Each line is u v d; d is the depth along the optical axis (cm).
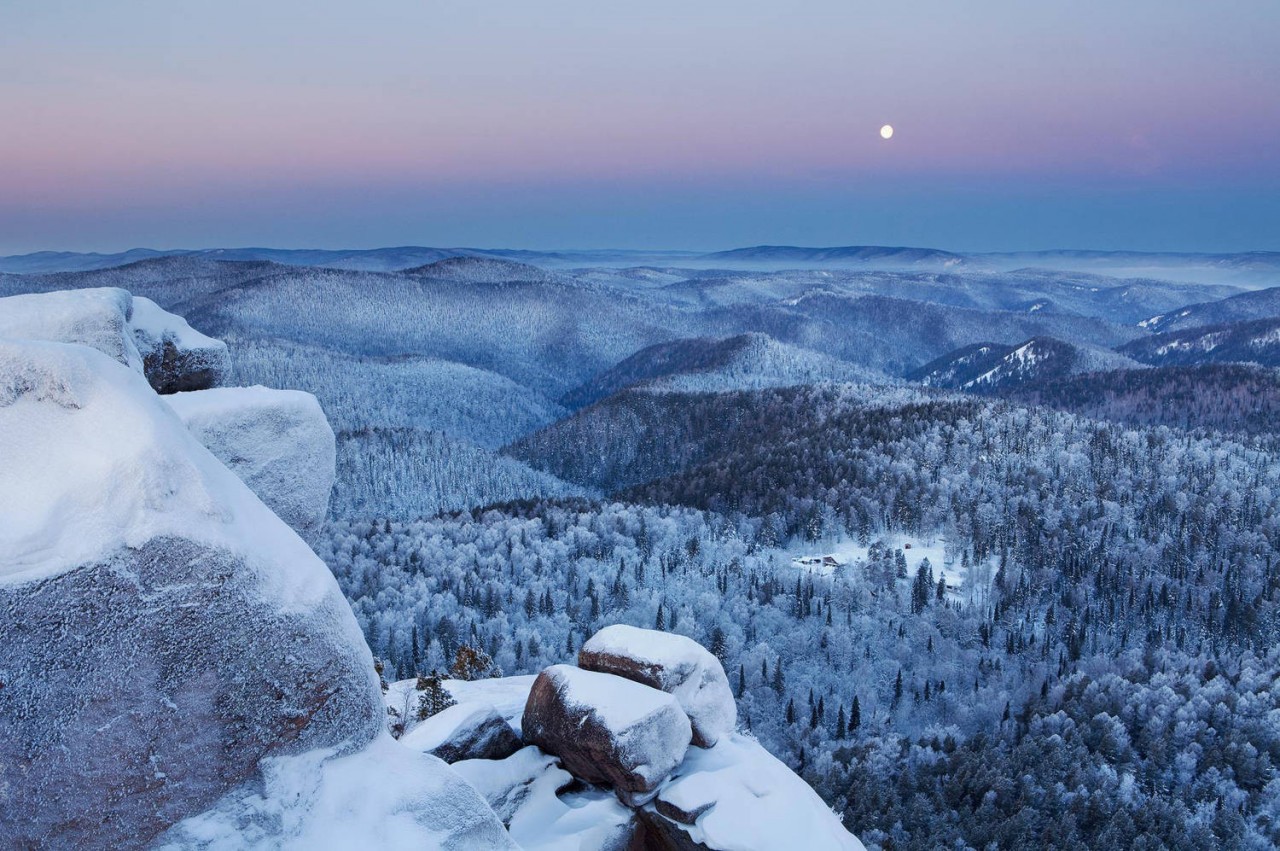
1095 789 10869
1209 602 18088
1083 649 17250
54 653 451
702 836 1017
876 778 10894
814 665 15650
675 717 1123
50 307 877
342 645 568
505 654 14400
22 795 445
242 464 901
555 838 1020
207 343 1174
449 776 602
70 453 500
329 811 542
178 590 487
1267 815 10669
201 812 498
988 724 14212
